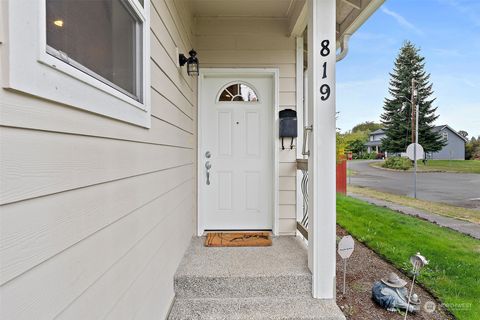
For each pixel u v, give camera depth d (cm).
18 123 54
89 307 81
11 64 52
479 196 565
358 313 207
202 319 174
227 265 216
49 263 64
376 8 238
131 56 119
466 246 337
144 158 131
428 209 510
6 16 51
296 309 185
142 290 128
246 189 313
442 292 235
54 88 64
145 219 132
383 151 1255
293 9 279
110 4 97
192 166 285
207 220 312
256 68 302
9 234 52
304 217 289
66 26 71
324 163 198
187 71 248
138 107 120
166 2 176
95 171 85
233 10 287
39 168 60
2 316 50
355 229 427
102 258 89
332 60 198
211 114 311
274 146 303
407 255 318
